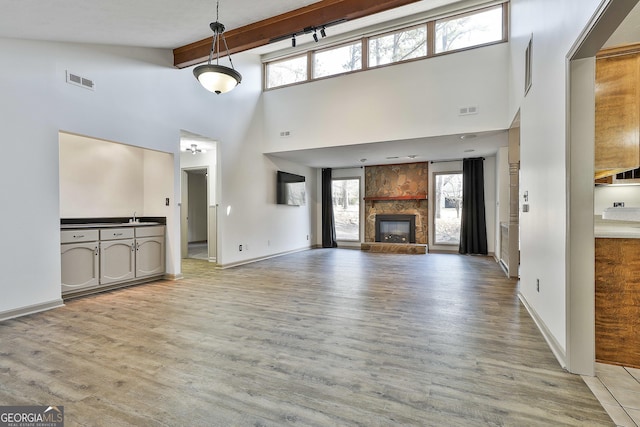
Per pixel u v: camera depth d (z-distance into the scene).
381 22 5.93
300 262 6.75
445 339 2.72
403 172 8.66
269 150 7.02
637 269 2.22
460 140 5.84
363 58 6.11
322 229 9.53
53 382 2.03
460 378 2.09
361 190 9.18
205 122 5.66
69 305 3.69
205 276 5.34
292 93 6.75
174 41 4.43
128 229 4.55
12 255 3.25
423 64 5.59
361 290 4.38
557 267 2.42
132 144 4.41
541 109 2.91
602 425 1.63
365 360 2.35
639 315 2.23
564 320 2.25
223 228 6.10
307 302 3.81
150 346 2.58
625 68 2.46
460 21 5.45
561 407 1.78
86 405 1.79
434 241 8.36
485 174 7.71
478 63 5.23
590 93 2.11
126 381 2.05
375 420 1.67
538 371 2.18
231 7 3.46
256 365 2.27
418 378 2.09
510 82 4.85
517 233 5.02
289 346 2.58
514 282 4.82
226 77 3.60
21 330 2.91
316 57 6.61
